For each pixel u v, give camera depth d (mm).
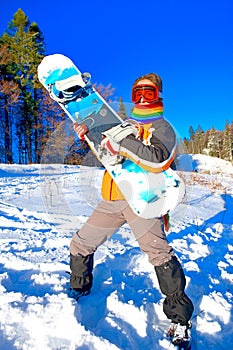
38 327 2051
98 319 2279
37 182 9508
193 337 2240
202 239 4508
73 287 2477
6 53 28312
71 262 2467
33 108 26141
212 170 15422
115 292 2494
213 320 2438
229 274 3299
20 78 28594
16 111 27359
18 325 2088
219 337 2289
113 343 1965
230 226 5426
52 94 2346
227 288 2994
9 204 5871
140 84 2123
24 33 30047
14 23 30812
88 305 2395
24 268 3031
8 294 2379
